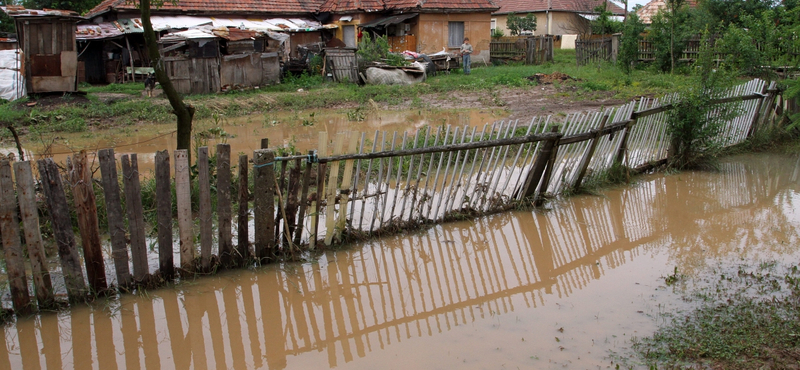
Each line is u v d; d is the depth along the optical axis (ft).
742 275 18.47
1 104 57.00
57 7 97.25
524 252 21.52
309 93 66.69
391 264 20.42
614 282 18.58
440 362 14.21
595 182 29.12
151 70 77.82
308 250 21.07
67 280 16.70
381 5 92.17
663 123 32.58
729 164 33.53
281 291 18.35
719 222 23.97
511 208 25.81
